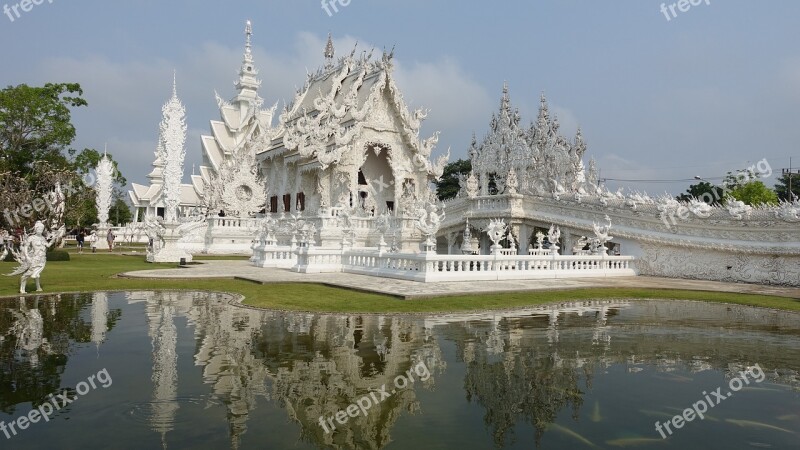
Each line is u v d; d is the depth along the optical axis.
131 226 69.94
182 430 5.65
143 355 8.84
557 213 34.19
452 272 20.92
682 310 15.38
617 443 5.51
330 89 51.12
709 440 5.64
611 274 27.31
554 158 49.59
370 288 17.47
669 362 8.93
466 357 9.05
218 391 6.99
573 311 14.62
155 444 5.26
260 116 69.06
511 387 7.41
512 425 5.97
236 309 13.80
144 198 73.44
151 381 7.38
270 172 53.62
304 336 10.52
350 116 43.53
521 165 46.03
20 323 11.72
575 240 33.28
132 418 5.99
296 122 50.38
